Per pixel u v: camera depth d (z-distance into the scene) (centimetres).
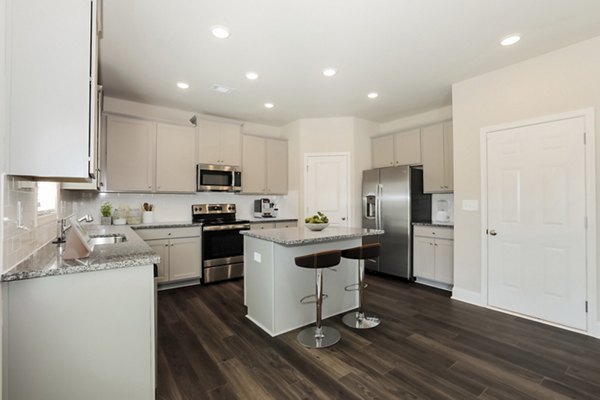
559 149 270
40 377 139
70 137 145
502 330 266
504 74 307
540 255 283
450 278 382
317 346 238
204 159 442
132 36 248
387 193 452
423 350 232
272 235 270
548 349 232
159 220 435
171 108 441
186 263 402
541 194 282
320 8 213
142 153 394
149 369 162
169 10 214
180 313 309
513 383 190
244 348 237
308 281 284
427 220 457
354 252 273
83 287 147
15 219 146
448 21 229
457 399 175
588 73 254
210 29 239
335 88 366
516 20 228
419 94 386
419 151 444
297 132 508
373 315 301
